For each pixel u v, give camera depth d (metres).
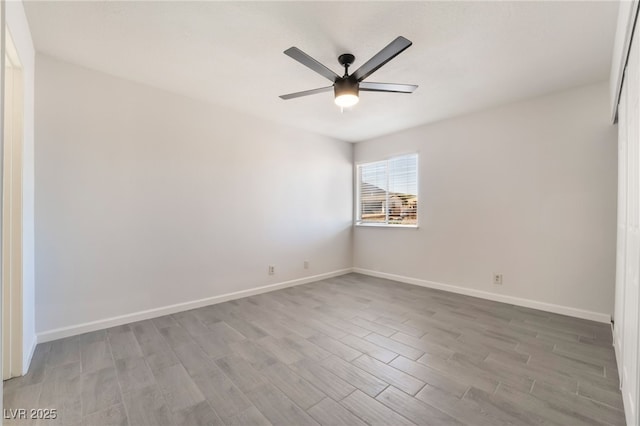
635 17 1.48
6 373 1.96
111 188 2.81
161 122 3.11
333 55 2.43
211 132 3.48
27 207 2.13
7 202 1.96
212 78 2.87
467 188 3.82
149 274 3.04
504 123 3.50
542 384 1.89
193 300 3.34
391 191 4.80
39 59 2.46
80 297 2.66
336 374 2.02
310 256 4.60
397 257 4.64
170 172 3.17
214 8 1.92
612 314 2.84
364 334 2.64
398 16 1.97
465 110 3.66
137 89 2.96
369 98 3.29
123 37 2.23
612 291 2.84
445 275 4.06
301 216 4.47
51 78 2.52
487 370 2.05
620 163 2.23
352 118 3.98
